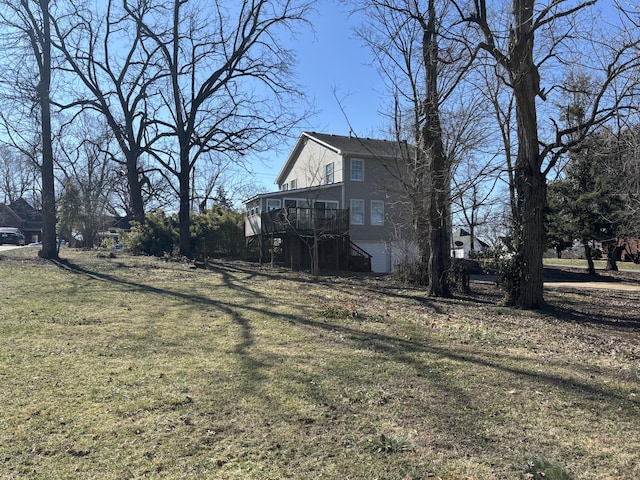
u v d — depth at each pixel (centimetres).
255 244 2861
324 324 868
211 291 1238
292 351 662
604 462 355
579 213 2522
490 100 1506
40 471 324
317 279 1758
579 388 534
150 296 1112
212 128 2395
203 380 522
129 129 2722
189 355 627
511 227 1257
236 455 354
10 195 6750
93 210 3055
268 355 636
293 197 2864
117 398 459
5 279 1221
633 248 3731
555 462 353
